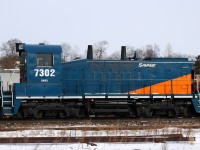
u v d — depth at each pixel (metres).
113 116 35.84
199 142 20.80
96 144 19.72
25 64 32.16
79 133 24.19
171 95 34.09
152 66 34.62
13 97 31.69
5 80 36.94
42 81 32.03
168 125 28.30
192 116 35.41
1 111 31.75
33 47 32.09
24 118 33.53
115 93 33.66
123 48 35.38
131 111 34.19
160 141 20.66
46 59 32.22
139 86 34.31
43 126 27.89
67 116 33.00
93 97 33.16
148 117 34.12
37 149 18.47
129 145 19.83
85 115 33.91
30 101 32.22
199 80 34.91
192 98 34.28
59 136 21.98
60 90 32.28
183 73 34.88
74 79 33.69
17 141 20.33
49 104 32.38
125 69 34.41
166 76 34.69
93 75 34.00
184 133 24.23
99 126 27.27
